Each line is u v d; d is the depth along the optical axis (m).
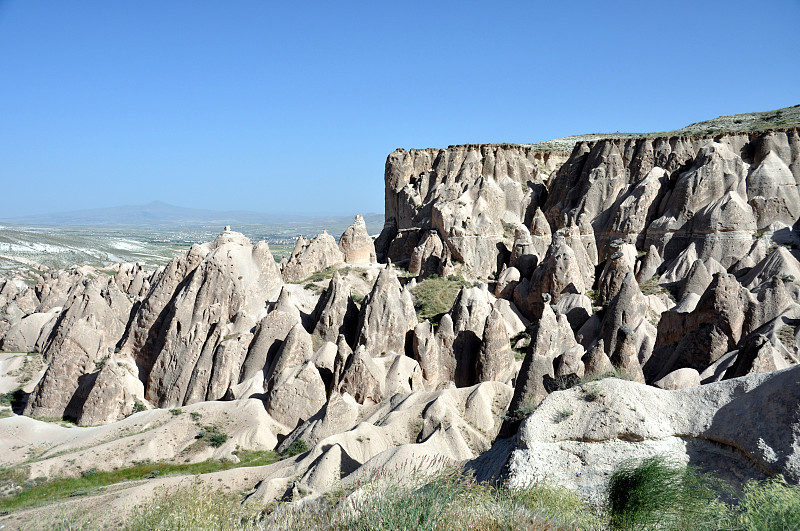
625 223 75.94
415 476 18.98
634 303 50.19
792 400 17.22
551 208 86.12
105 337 62.19
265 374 51.81
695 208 71.31
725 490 16.97
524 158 93.81
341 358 48.91
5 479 39.75
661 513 14.82
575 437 19.61
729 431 18.12
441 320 53.66
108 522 29.52
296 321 54.50
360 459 36.09
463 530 15.04
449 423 37.62
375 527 15.43
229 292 58.22
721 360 40.16
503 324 50.00
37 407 52.38
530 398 33.81
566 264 63.69
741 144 77.81
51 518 30.50
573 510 16.33
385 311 54.47
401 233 89.44
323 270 76.25
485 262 78.62
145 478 39.09
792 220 69.62
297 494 30.33
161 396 54.03
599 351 33.72
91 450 42.72
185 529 18.52
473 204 84.19
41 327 70.44
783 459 16.55
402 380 47.91
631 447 18.97
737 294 43.78
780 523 13.84
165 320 58.09
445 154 95.81
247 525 18.89
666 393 20.03
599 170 82.25
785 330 41.03
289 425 46.44
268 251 64.69
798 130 74.62
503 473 20.11
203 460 42.12
